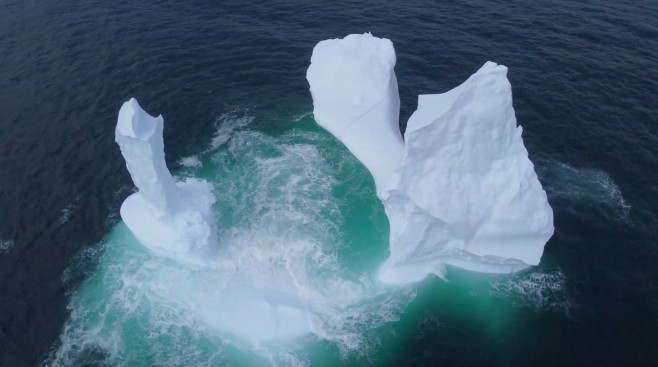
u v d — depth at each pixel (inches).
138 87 2137.1
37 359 1317.7
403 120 2016.5
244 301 1432.1
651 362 1263.5
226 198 1715.1
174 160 1847.9
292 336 1362.0
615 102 1994.3
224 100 2086.6
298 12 2561.5
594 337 1320.1
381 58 1961.1
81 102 2062.0
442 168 1451.8
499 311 1395.2
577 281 1448.1
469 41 2333.9
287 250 1566.2
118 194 1727.4
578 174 1743.4
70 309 1424.7
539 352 1296.8
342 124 1916.8
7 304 1430.9
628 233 1558.8
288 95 2122.3
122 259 1550.2
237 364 1306.6
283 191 1743.4
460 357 1299.2
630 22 2388.0
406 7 2571.4
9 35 2404.0
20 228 1619.1
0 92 2096.5
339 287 1473.9
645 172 1739.7
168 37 2404.0
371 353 1318.9
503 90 1386.6
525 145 1849.2
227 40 2386.8
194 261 1533.0
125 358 1320.1
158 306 1434.5
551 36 2332.7
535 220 1438.2
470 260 1512.1
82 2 2645.2
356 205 1701.5
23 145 1876.2
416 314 1402.6
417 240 1462.8
